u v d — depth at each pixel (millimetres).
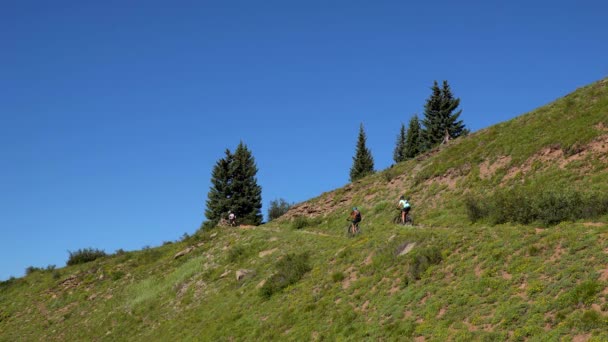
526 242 19703
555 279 16547
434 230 26156
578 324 14094
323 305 24125
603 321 13711
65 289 54812
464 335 16297
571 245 18000
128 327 39094
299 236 39812
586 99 36844
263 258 37531
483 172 35938
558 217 23641
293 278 29453
